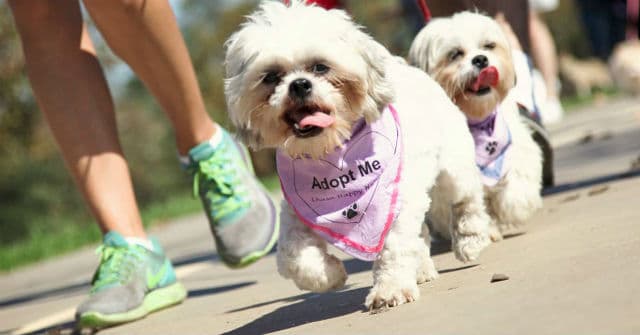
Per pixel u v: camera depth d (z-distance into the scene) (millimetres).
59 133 4883
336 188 3650
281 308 4078
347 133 3682
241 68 3766
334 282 3617
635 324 2373
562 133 12398
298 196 3691
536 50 14047
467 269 4113
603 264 3264
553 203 5844
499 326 2672
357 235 3621
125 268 4703
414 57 5406
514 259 4031
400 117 3766
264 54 3666
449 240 5168
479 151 5016
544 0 14094
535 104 5914
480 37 5148
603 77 29359
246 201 5090
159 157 33406
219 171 5074
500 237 4934
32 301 6898
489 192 5113
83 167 4859
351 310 3627
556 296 2891
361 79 3658
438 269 4336
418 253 3631
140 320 4637
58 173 26250
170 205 16500
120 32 4852
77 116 4867
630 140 9594
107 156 4898
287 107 3641
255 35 3717
